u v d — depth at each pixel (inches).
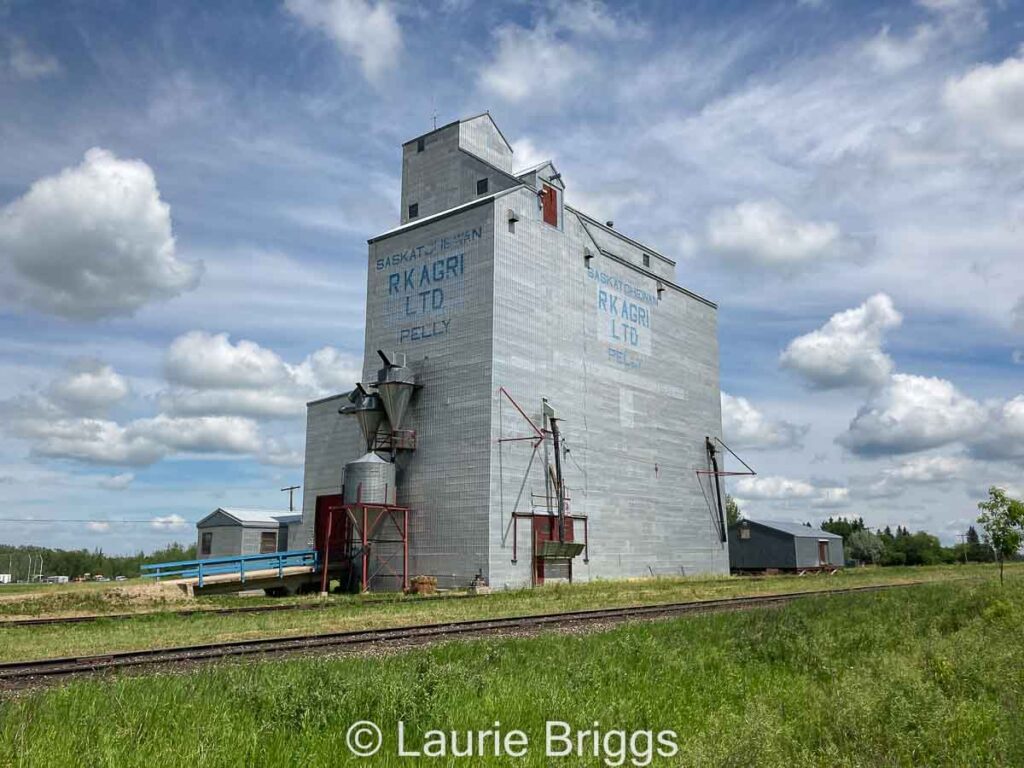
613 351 2133.4
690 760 313.9
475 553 1672.0
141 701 378.3
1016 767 326.6
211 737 323.3
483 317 1777.8
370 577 1817.2
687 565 2282.2
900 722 359.3
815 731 362.6
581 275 2063.2
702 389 2504.9
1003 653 522.9
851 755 326.0
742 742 312.8
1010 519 1257.4
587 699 432.5
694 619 859.4
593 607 1154.7
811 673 538.3
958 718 377.1
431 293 1895.9
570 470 1905.8
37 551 5467.5
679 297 2469.2
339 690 403.9
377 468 1747.0
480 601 1299.2
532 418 1818.4
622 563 2031.3
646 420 2219.5
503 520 1696.6
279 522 2628.0
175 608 1245.1
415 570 1759.4
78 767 289.6
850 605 987.9
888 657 537.3
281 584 1705.2
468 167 2069.4
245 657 597.3
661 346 2341.3
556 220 2003.0
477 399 1747.0
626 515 2075.5
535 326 1873.8
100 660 592.1
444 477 1761.8
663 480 2246.6
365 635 767.1
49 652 665.0
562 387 1926.7
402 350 1925.4
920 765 327.6
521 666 542.0
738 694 464.8
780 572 2960.1
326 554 1694.1
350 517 1744.6
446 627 844.6
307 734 347.6
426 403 1836.9
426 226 1941.4
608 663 546.9
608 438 2057.1
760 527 3051.2
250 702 391.5
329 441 2174.0
